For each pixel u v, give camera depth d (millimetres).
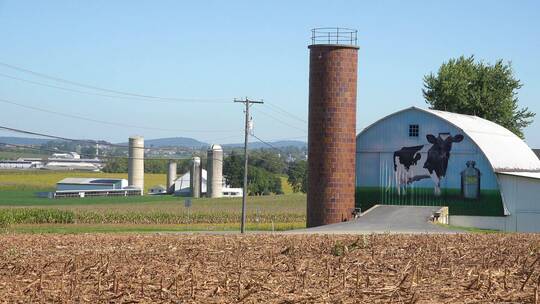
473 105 111750
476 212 71625
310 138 72625
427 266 29984
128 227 78000
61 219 87188
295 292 22656
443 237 47625
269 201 127188
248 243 42281
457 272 27828
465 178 72062
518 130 114562
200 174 147000
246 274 27156
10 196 138250
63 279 25766
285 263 31109
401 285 23781
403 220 67000
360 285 23984
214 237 47875
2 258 34156
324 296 21688
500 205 70688
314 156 72250
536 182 69438
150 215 91312
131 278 25719
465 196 72062
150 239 46250
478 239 46219
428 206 72812
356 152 76188
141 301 21266
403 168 74438
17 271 28938
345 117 71875
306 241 43375
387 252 36500
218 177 145500
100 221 89500
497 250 38375
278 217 92250
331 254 35562
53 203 115000
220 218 91438
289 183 191875
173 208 102812
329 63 71625
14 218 84688
